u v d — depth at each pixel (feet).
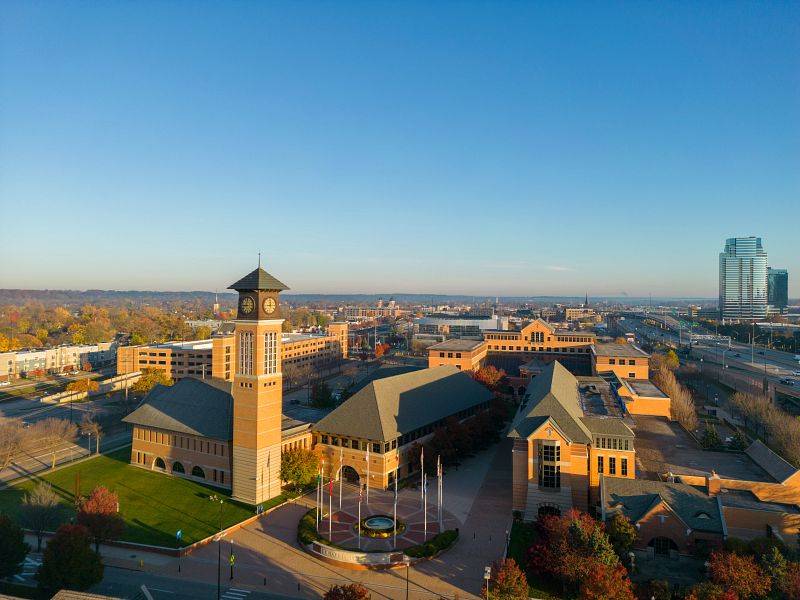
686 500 275.18
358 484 376.27
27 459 432.25
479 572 258.78
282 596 238.07
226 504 338.13
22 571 260.62
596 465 321.93
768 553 221.87
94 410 602.44
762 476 317.83
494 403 523.70
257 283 338.13
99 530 269.85
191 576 255.50
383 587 245.65
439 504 311.06
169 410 402.72
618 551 250.37
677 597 223.10
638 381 577.02
